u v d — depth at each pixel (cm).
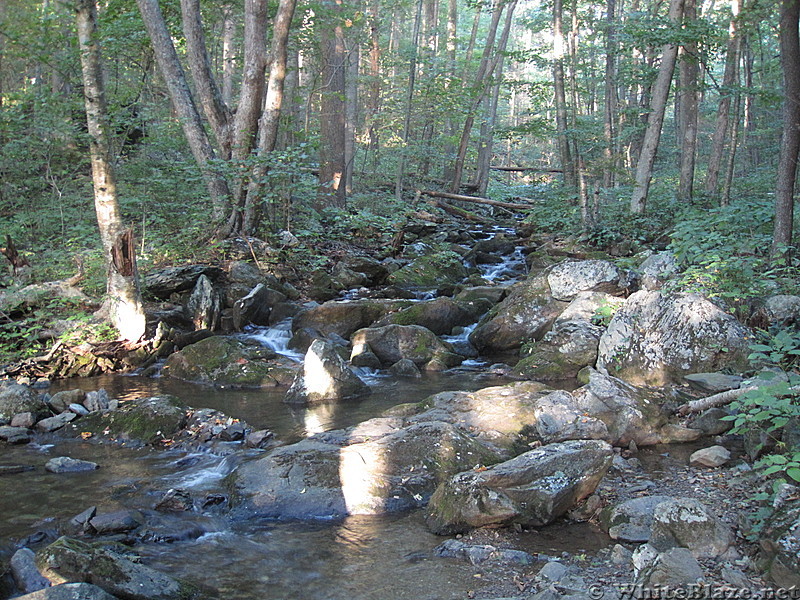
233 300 1109
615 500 489
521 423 629
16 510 482
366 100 2591
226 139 1358
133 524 457
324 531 460
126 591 360
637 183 1477
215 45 2131
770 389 468
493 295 1175
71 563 375
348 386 800
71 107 1159
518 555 408
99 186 910
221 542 443
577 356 869
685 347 742
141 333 949
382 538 448
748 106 2184
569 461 471
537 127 1709
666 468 555
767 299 802
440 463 542
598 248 1427
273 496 498
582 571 387
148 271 1134
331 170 1691
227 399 790
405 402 773
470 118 2225
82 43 870
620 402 636
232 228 1325
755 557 379
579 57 2230
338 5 1608
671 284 831
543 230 1733
